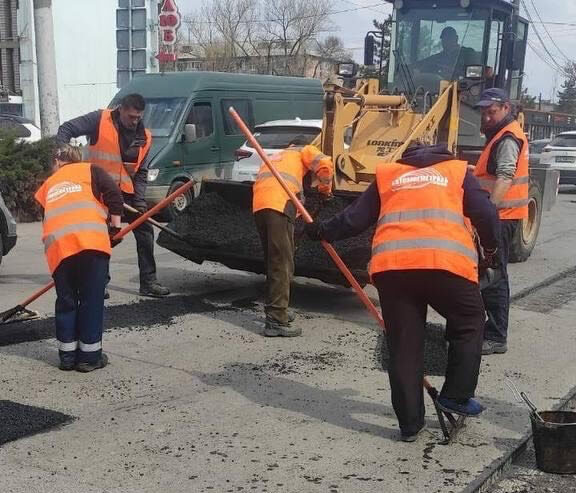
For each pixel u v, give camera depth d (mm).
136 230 7129
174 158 12797
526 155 5688
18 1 28562
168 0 16719
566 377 5371
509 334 6426
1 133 12688
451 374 4047
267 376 5195
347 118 7758
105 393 4793
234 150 14039
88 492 3539
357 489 3619
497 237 4055
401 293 3977
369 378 5203
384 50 11016
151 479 3678
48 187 5273
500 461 3945
